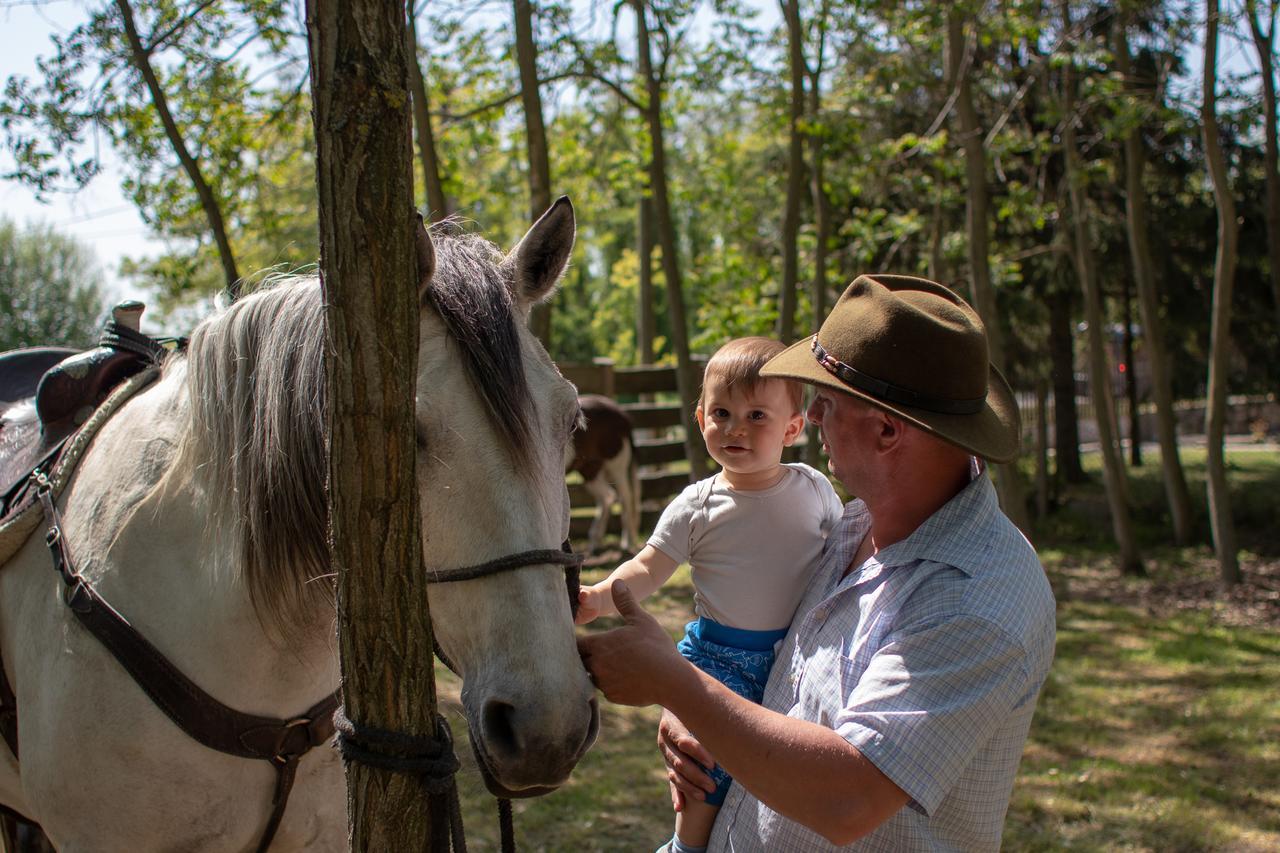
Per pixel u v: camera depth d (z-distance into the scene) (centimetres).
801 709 139
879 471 135
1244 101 767
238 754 162
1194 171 1015
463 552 130
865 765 116
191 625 161
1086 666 558
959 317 132
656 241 1700
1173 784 393
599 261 2464
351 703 113
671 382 998
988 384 143
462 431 131
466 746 340
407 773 113
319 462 146
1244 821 361
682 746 154
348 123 102
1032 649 124
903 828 127
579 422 156
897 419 131
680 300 712
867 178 847
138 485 174
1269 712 479
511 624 126
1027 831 351
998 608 122
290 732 166
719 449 174
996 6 655
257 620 157
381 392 106
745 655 167
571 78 669
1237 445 2014
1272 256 773
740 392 173
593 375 947
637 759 412
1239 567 790
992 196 1000
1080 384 2286
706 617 175
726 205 862
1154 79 732
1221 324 735
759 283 868
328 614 158
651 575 176
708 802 157
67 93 447
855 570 143
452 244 150
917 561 131
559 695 122
